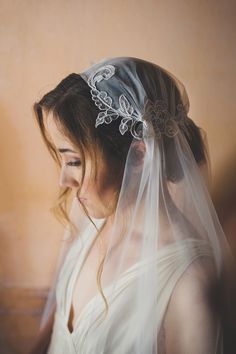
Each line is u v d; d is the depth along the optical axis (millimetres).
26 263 1615
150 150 951
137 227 996
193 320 896
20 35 1501
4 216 1596
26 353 1644
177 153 985
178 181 990
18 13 1492
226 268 995
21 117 1546
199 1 1384
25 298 1626
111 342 966
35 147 1562
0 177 1582
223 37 1384
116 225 1016
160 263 942
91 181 993
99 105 953
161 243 962
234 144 1357
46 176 1572
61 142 993
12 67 1518
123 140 969
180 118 1014
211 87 1394
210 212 1027
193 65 1401
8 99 1537
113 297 990
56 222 1582
